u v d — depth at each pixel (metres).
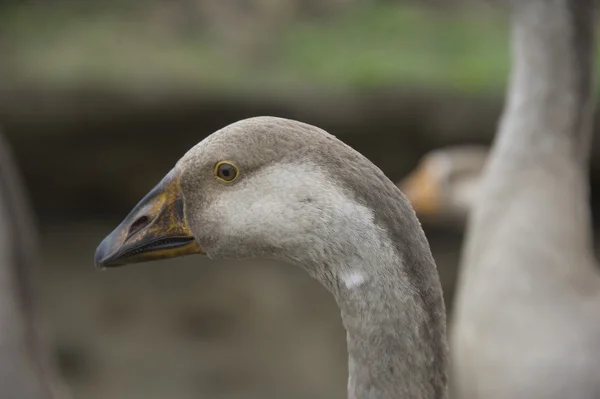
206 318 12.56
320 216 3.87
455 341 6.58
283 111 12.94
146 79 13.07
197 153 4.19
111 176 13.66
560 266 5.99
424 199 10.88
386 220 3.77
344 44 14.61
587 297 5.96
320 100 12.88
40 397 5.93
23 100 12.96
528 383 5.89
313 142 3.94
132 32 14.91
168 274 13.37
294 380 11.58
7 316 5.79
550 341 5.86
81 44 14.32
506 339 6.01
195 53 14.21
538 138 6.18
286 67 13.72
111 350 11.91
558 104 6.18
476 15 15.80
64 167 13.54
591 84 6.29
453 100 12.78
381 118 12.88
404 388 3.79
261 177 3.99
